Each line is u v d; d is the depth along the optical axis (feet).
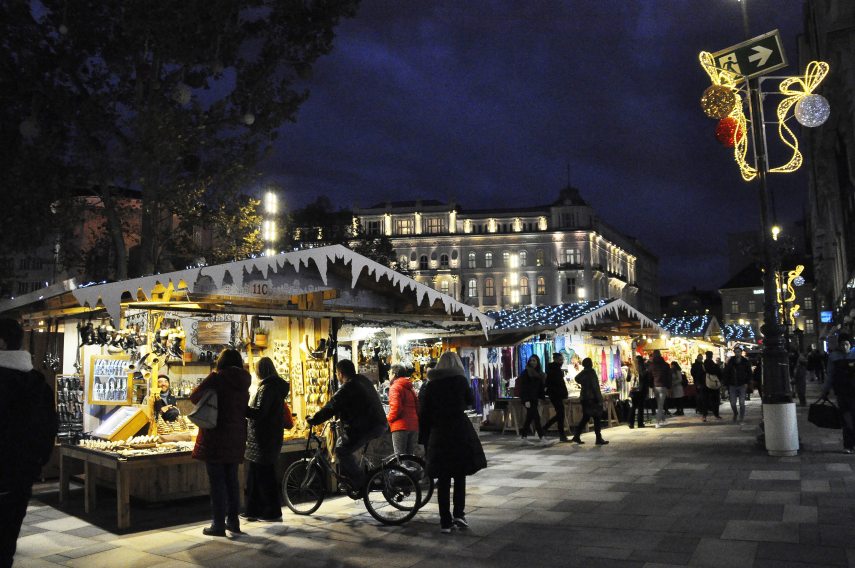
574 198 273.13
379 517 22.91
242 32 55.93
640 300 348.38
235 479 22.39
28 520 25.30
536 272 262.47
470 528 21.79
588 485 28.73
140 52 53.67
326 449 28.60
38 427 14.73
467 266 264.93
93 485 26.86
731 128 37.37
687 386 71.51
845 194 108.58
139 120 50.72
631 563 17.31
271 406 24.17
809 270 270.46
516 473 32.65
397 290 33.50
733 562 17.01
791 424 34.58
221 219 59.57
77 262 61.72
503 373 60.64
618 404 58.85
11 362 14.57
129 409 28.91
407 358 51.80
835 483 26.61
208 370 34.47
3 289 64.13
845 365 34.42
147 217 55.62
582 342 60.95
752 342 119.55
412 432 27.48
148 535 22.30
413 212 270.26
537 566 17.44
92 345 32.50
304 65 58.29
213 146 56.49
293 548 20.11
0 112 52.75
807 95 34.55
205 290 27.53
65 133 55.21
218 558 19.21
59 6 51.42
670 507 23.70
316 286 31.07
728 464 32.71
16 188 51.55
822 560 16.83
